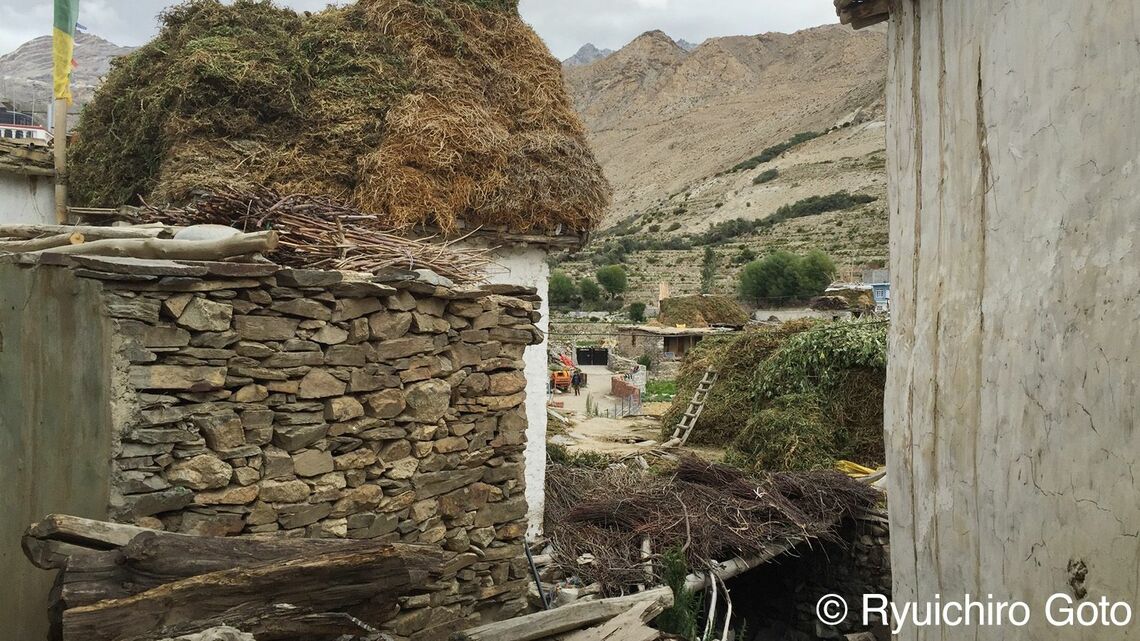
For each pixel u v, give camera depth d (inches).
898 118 184.4
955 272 155.0
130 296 139.5
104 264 138.0
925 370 168.1
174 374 142.6
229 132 293.0
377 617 136.1
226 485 150.0
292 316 159.6
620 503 347.3
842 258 2544.3
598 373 1467.8
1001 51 138.3
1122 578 107.1
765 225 3257.9
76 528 120.5
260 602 122.0
